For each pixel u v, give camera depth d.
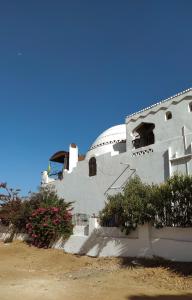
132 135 25.77
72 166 33.81
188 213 14.59
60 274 15.45
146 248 16.36
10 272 15.91
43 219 24.56
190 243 14.35
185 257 14.42
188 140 19.97
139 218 16.52
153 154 21.86
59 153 36.81
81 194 28.25
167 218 15.62
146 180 21.97
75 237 21.75
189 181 14.67
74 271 16.05
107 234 19.05
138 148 23.91
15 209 30.28
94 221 20.20
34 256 21.16
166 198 15.48
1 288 11.88
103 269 15.70
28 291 11.24
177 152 20.41
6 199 31.50
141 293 10.52
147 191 17.22
